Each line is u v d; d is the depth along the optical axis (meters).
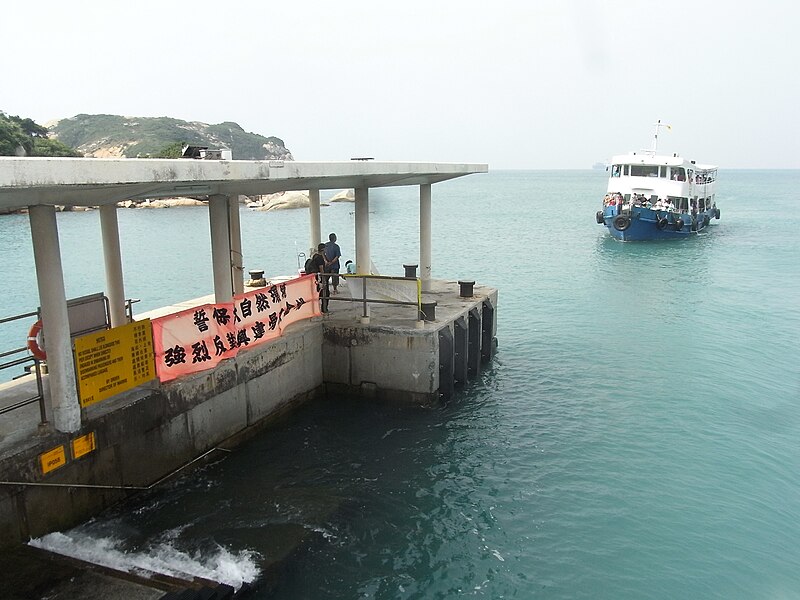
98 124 147.25
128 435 10.89
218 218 13.88
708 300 29.67
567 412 16.30
